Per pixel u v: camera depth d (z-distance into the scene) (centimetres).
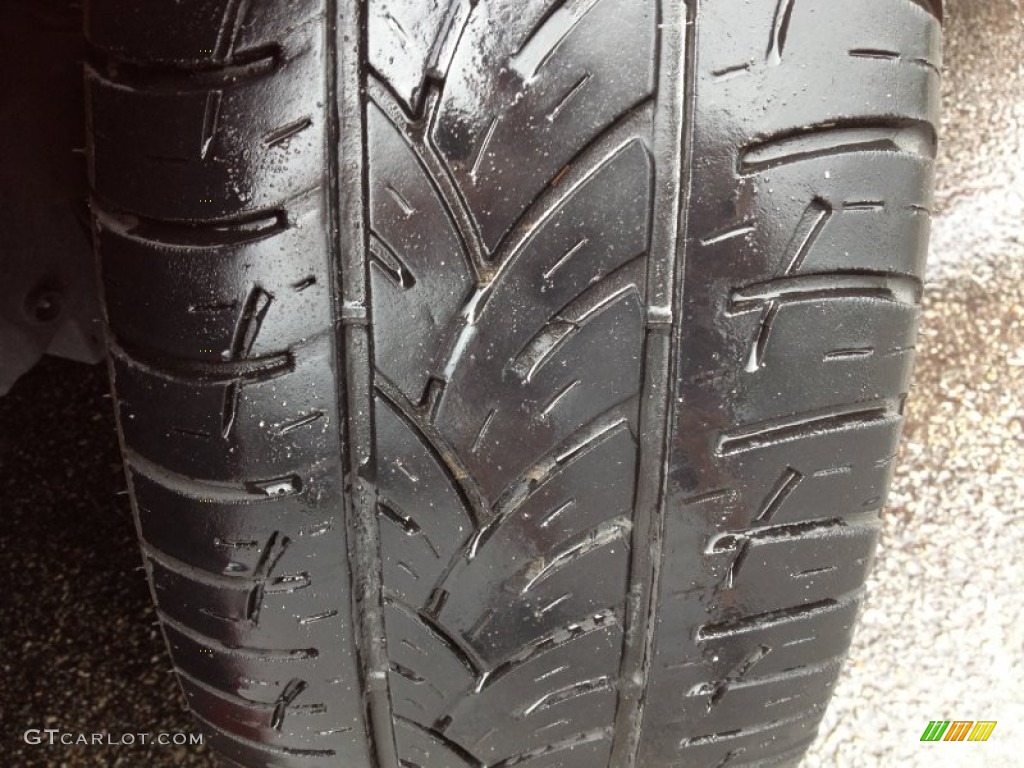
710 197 22
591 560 25
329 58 22
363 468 24
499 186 22
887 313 25
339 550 25
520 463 24
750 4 22
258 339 23
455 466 24
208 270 23
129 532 43
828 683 30
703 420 24
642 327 23
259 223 23
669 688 27
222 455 24
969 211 45
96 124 24
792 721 30
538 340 23
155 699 42
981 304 46
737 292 23
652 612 26
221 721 30
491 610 26
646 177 22
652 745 29
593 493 24
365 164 22
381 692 28
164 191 23
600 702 28
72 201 31
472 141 22
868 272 24
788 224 23
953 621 45
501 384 23
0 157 29
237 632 27
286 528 25
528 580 25
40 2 29
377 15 22
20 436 43
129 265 24
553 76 22
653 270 23
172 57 22
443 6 22
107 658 42
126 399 25
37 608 42
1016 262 46
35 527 43
